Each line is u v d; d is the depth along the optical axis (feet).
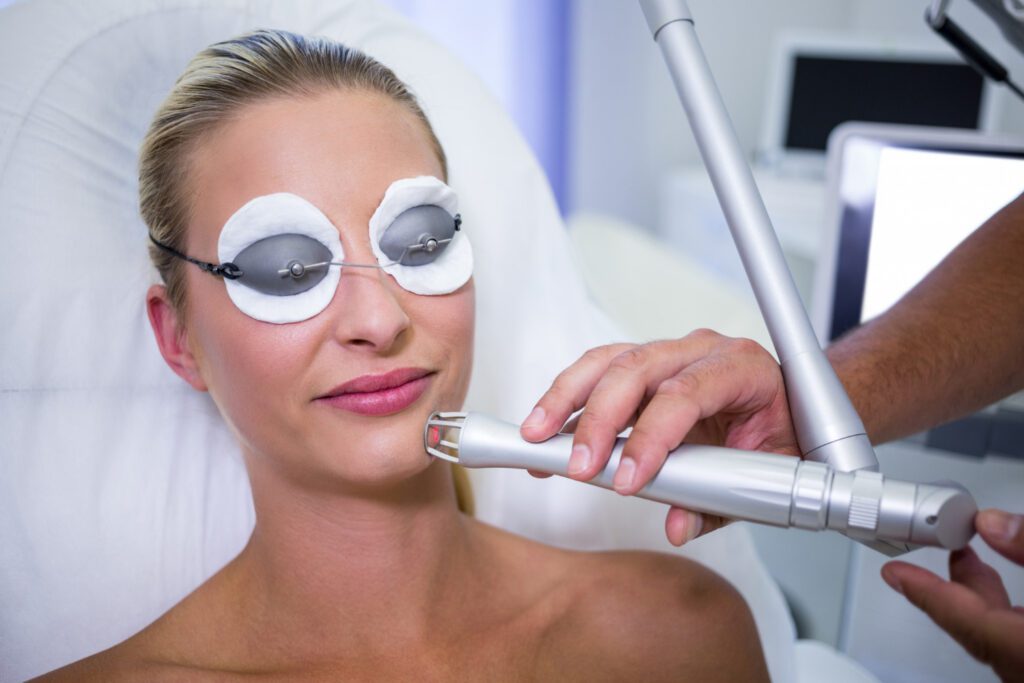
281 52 2.28
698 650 2.85
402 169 2.29
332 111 2.25
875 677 3.12
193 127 2.23
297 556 2.47
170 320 2.52
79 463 2.92
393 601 2.53
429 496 2.52
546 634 2.74
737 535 3.36
